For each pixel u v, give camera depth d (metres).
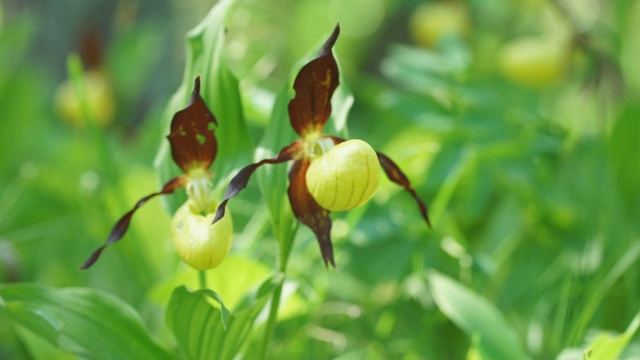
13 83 1.45
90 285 1.11
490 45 1.72
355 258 1.02
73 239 1.20
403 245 1.02
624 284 1.01
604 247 1.02
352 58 2.39
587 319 0.92
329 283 1.03
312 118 0.81
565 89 1.51
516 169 1.04
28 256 1.19
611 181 1.06
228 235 0.80
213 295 0.80
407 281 1.01
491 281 1.04
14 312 0.82
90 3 1.87
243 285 0.90
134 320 0.85
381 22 2.40
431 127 1.06
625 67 1.70
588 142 1.10
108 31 1.89
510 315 1.04
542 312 1.01
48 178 1.22
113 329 0.84
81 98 1.03
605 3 1.38
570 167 1.08
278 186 0.83
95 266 1.12
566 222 1.05
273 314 0.85
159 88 1.91
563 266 1.04
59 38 1.87
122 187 1.06
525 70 1.31
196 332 0.84
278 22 1.10
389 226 1.01
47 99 1.79
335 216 1.02
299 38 1.66
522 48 1.33
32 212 1.23
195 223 0.80
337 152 0.79
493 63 1.70
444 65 1.09
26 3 1.85
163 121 0.85
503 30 1.73
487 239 1.10
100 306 0.84
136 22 1.91
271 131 0.84
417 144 1.12
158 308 1.01
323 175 0.79
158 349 0.85
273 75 1.58
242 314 0.83
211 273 0.89
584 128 1.23
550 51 1.30
